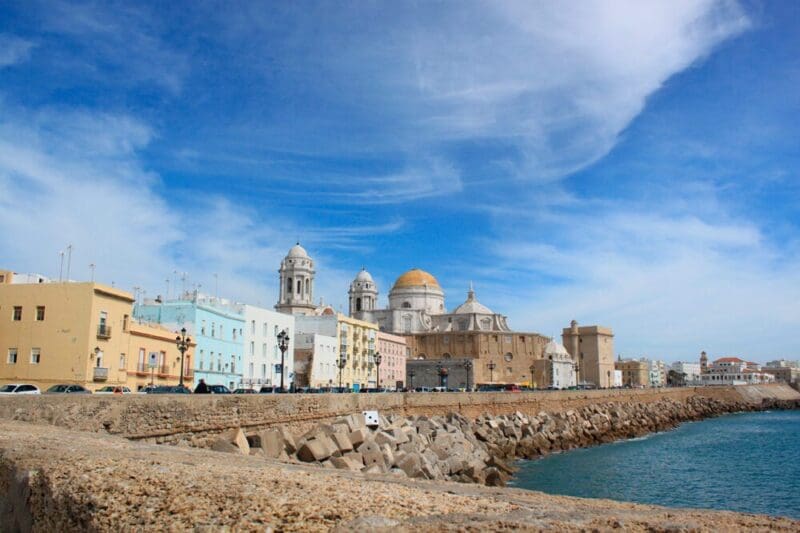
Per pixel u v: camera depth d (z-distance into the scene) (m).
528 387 163.00
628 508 15.36
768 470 64.44
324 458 41.28
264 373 98.38
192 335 78.50
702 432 116.31
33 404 33.34
